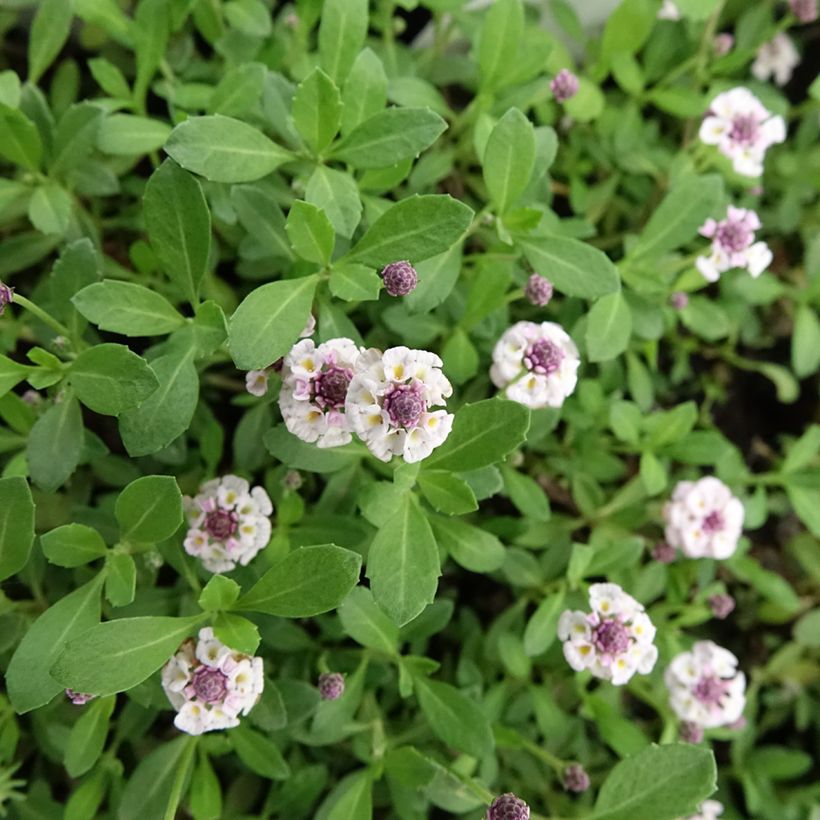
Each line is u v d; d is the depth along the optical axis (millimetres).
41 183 149
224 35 162
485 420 120
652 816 125
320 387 117
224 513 137
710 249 162
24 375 121
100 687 109
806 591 206
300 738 143
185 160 118
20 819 148
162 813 135
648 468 167
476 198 183
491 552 141
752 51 188
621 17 172
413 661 143
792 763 185
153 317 123
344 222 124
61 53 187
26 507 112
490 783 155
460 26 176
